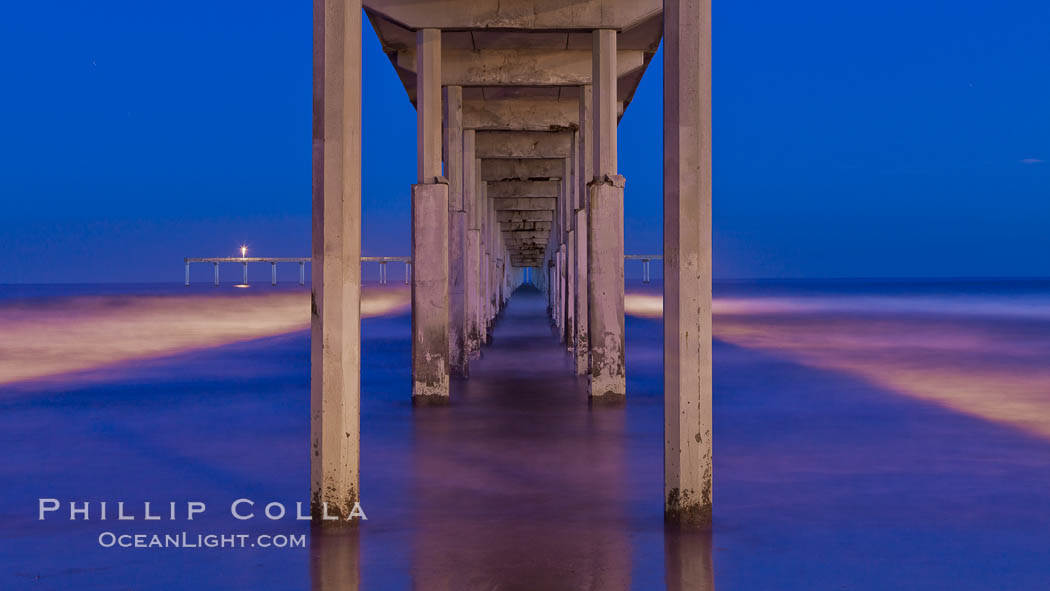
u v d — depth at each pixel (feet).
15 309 152.15
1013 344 83.30
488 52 58.59
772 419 39.40
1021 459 30.40
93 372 59.93
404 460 30.48
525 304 198.29
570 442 33.81
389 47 56.24
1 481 27.27
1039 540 20.90
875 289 369.30
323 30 21.20
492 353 75.61
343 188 21.49
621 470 28.76
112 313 142.51
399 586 17.80
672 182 21.33
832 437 34.76
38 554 19.98
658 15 47.39
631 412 41.63
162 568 18.97
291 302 185.16
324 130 21.36
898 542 20.74
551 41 56.18
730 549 20.16
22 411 41.96
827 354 73.10
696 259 21.50
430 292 44.73
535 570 18.72
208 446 33.01
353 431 22.12
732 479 27.37
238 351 76.79
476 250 70.95
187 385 52.60
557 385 52.49
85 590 17.63
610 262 44.68
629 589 17.58
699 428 21.75
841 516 23.02
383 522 22.54
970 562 19.27
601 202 44.68
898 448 32.42
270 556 19.74
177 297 213.25
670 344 21.72
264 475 28.04
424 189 44.91
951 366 63.46
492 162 104.68
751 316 137.59
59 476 27.94
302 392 49.26
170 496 25.32
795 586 17.79
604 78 47.34
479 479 27.50
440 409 42.83
